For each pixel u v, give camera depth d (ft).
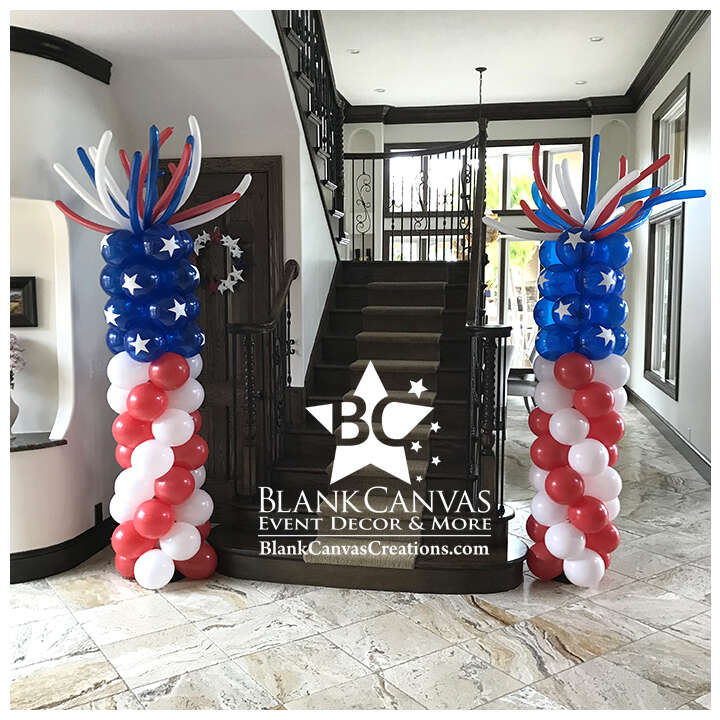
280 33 13.62
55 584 12.54
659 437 23.76
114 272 11.58
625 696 8.93
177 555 12.17
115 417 15.02
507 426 26.03
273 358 14.96
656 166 10.69
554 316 11.59
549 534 11.98
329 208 18.70
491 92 29.32
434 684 9.23
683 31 20.72
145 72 13.97
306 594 12.09
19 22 11.71
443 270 19.17
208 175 15.57
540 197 12.12
